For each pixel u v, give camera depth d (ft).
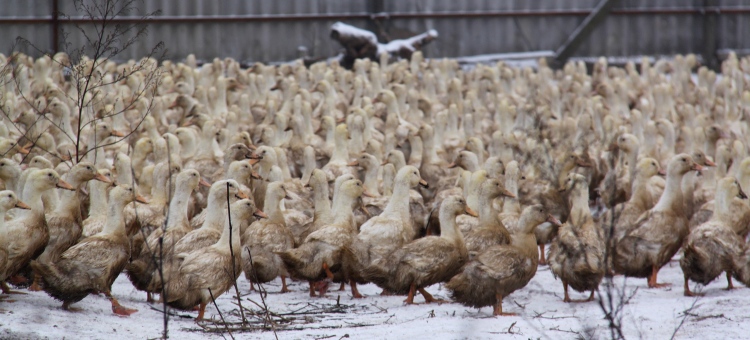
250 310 34.58
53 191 40.40
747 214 44.06
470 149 58.59
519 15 133.08
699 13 138.00
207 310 35.12
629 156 54.90
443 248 36.04
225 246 33.60
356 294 38.63
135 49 115.55
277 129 65.05
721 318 32.24
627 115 85.97
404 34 129.70
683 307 34.71
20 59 84.53
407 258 35.81
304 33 126.72
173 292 31.58
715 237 37.55
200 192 49.70
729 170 57.26
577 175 39.29
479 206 39.78
